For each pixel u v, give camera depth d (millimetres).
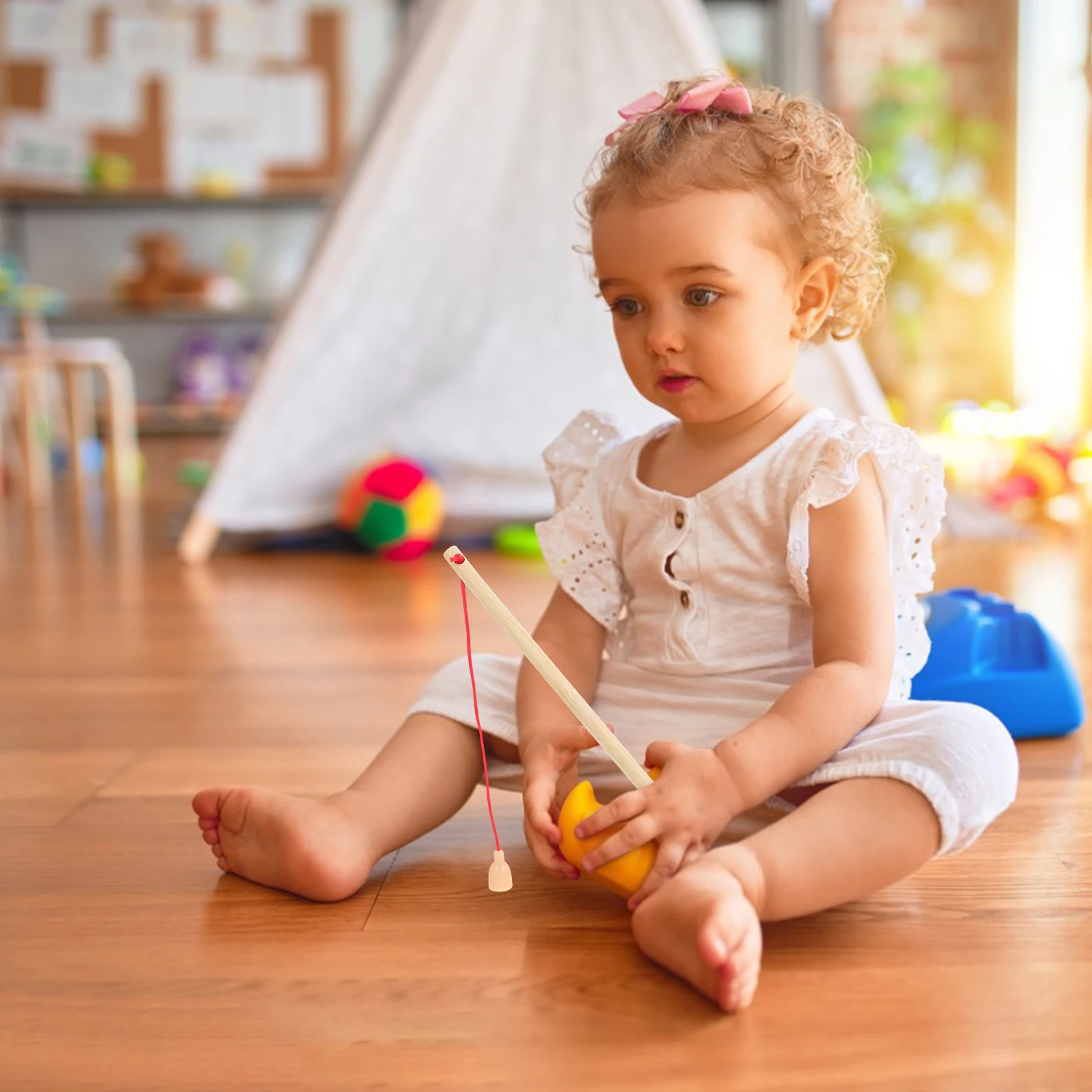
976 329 4840
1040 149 4473
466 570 815
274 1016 701
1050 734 1228
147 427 5469
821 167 882
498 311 2457
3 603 2084
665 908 715
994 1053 652
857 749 808
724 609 918
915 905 832
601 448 1019
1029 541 2451
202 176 5566
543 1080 633
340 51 5676
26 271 5746
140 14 5637
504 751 957
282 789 1119
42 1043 679
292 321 2398
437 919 824
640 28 2193
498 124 2268
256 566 2391
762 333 863
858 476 877
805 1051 655
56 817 1052
